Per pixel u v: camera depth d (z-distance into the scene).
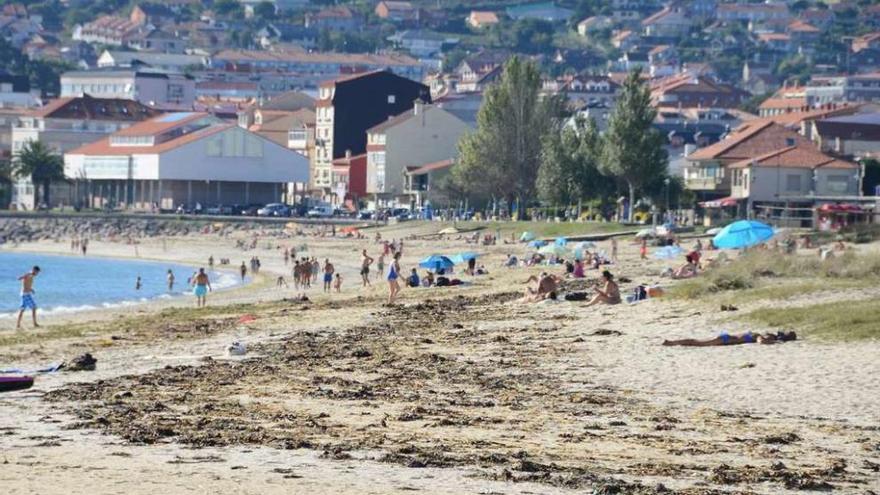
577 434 116.38
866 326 176.12
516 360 169.12
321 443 110.12
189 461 101.94
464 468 100.56
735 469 102.06
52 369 166.38
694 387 143.25
